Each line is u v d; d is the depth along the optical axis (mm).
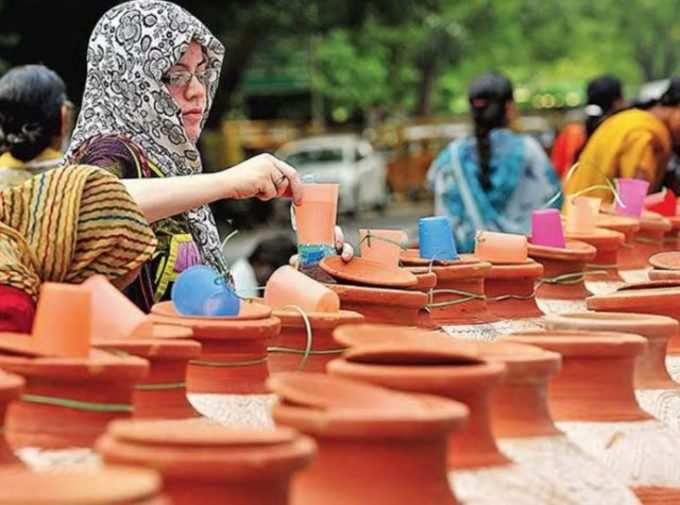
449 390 3416
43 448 3605
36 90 8406
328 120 66562
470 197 11125
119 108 6605
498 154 11125
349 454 3152
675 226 8836
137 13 6609
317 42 57219
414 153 46094
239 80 34594
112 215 5000
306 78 58031
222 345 4426
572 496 3635
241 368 4434
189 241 6254
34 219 4941
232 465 2861
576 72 79438
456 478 3492
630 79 82312
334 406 3162
